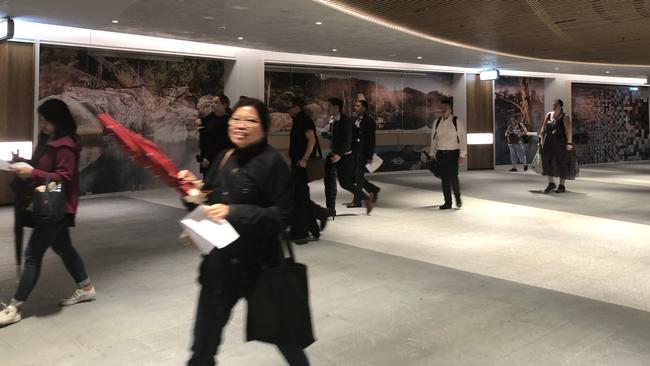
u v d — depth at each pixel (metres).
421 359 3.23
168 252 6.07
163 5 8.21
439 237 6.90
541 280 4.95
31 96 9.97
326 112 14.73
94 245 6.41
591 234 7.10
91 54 10.90
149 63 11.75
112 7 8.28
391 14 9.20
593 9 9.05
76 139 3.97
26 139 9.95
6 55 9.66
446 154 9.12
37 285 4.77
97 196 11.00
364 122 8.64
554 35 11.38
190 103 12.45
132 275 5.11
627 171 17.42
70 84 10.64
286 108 14.03
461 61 15.16
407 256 5.88
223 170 2.50
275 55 13.45
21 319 3.91
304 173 6.34
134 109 11.57
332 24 9.82
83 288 4.29
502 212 8.91
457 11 9.09
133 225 7.73
